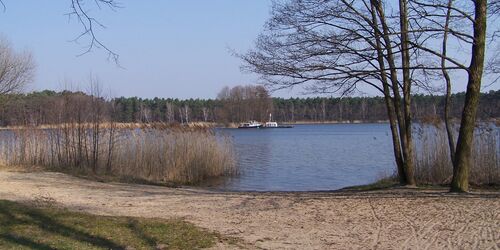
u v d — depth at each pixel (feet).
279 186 68.08
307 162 99.76
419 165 55.36
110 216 33.14
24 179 54.54
